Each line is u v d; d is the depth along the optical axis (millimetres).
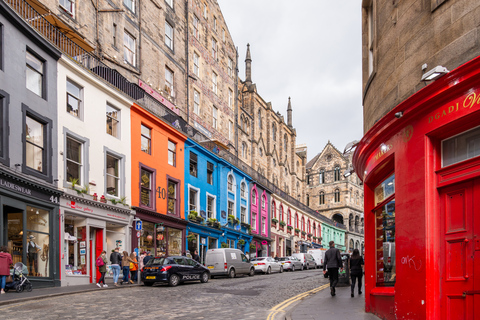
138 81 27516
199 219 30844
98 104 21250
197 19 37750
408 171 7582
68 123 18859
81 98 20203
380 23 9586
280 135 59938
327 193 81812
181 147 29594
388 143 8594
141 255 21359
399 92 8305
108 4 25625
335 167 82062
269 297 14539
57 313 10453
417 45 7680
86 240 19312
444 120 6594
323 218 68000
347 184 80312
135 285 18750
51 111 17781
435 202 6883
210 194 33781
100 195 20797
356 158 11609
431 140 7066
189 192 30422
